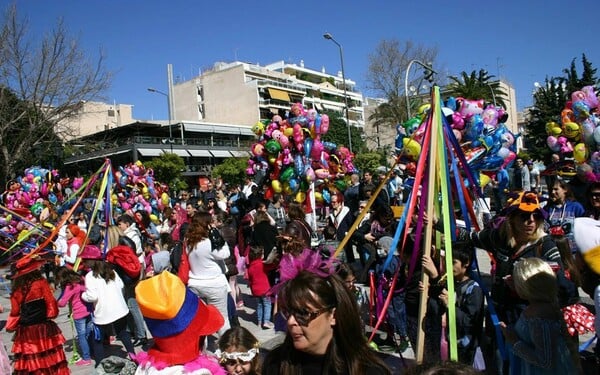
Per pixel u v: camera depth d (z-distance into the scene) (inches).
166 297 115.6
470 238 169.6
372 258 268.1
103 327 233.9
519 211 152.9
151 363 115.3
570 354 123.9
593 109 394.0
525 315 127.8
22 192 585.0
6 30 922.7
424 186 148.2
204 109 3164.4
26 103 976.9
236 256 340.5
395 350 212.8
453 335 134.7
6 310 392.2
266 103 3002.0
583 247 119.8
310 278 85.4
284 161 438.9
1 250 464.8
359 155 1398.9
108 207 326.3
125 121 2861.7
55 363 209.8
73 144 1202.6
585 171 278.5
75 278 249.4
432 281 163.6
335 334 86.7
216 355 134.6
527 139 1545.3
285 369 89.0
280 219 435.2
